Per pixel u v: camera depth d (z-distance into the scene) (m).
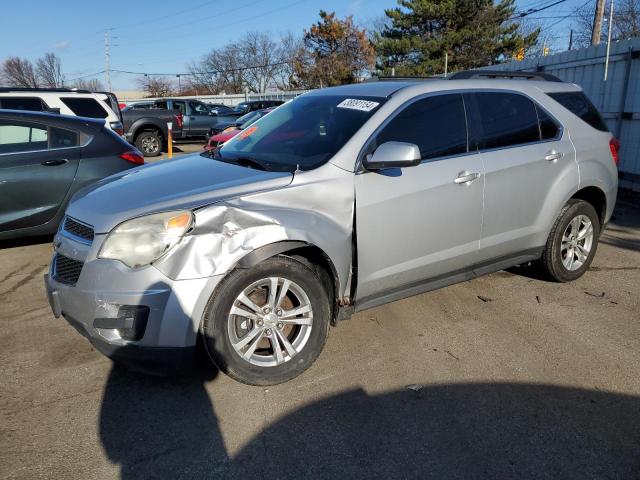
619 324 4.08
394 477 2.50
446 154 3.83
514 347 3.72
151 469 2.55
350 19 44.84
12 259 5.62
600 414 2.97
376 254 3.52
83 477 2.49
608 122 9.15
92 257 2.92
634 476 2.51
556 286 4.84
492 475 2.51
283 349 3.28
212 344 2.96
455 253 3.94
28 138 5.57
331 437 2.77
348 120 3.71
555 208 4.49
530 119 4.39
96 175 5.82
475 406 3.04
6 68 72.50
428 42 35.72
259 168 3.53
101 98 12.19
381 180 3.48
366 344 3.74
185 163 3.92
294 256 3.31
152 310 2.82
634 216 7.46
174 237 2.85
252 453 2.66
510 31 37.34
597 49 9.21
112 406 3.03
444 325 4.05
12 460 2.59
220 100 45.88
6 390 3.18
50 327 4.02
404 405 3.04
